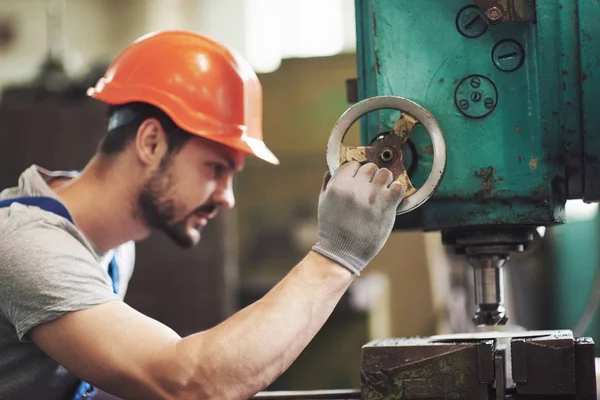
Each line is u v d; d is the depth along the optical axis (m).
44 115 4.21
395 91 1.61
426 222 1.61
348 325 5.12
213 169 1.96
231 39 7.00
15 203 1.75
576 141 1.55
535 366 1.51
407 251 5.83
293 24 7.13
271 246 6.54
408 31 1.61
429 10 1.60
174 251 4.16
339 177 1.54
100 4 6.57
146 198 1.91
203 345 1.53
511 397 1.54
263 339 1.52
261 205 6.62
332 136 1.54
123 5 6.59
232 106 1.99
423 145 1.58
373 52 1.64
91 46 6.56
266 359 1.52
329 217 1.56
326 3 7.12
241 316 1.56
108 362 1.55
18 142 4.20
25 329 1.62
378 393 1.56
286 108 6.50
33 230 1.68
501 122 1.57
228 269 4.17
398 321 5.81
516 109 1.57
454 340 1.62
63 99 4.30
